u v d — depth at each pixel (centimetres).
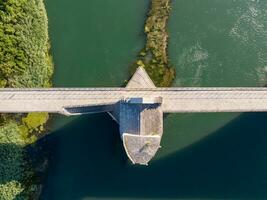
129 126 4522
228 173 5062
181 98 4703
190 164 5075
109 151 5103
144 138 4441
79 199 5075
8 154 5016
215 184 5056
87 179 5100
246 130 5081
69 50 5191
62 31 5203
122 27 5178
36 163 5084
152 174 5084
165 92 4716
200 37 5141
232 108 4678
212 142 5081
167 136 5091
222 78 5109
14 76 5047
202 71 5109
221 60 5122
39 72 5059
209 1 5172
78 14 5209
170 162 5084
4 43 5016
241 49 5134
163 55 5103
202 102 4697
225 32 5147
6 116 5088
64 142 5125
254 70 5112
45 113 5109
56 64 5178
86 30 5203
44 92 4784
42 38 5103
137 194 5066
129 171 5094
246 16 5169
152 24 5131
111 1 5203
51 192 5094
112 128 5116
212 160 5075
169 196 5053
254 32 5150
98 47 5188
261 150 5062
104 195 5078
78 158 5119
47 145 5116
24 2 5047
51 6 5206
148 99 4388
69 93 4775
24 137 5081
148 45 5122
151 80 5022
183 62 5116
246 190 5047
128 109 4494
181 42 5134
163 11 5131
